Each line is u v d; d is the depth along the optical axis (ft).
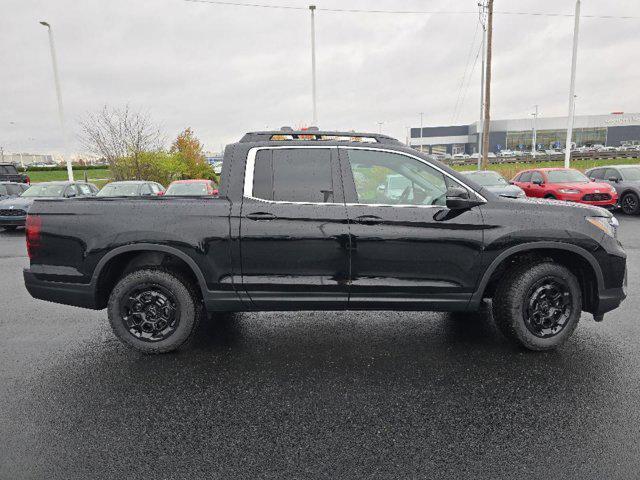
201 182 48.88
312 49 87.15
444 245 11.79
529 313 12.09
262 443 8.25
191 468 7.54
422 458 7.73
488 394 9.96
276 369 11.46
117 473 7.41
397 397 9.91
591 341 12.96
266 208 11.77
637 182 45.21
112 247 11.75
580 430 8.49
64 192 46.06
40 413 9.40
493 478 7.16
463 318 15.24
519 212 11.92
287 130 12.99
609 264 11.98
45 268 12.10
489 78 87.56
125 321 12.25
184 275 12.57
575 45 68.49
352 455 7.84
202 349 12.82
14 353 12.74
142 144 98.99
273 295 12.04
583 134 302.04
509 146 315.78
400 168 12.18
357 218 11.71
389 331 14.06
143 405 9.71
